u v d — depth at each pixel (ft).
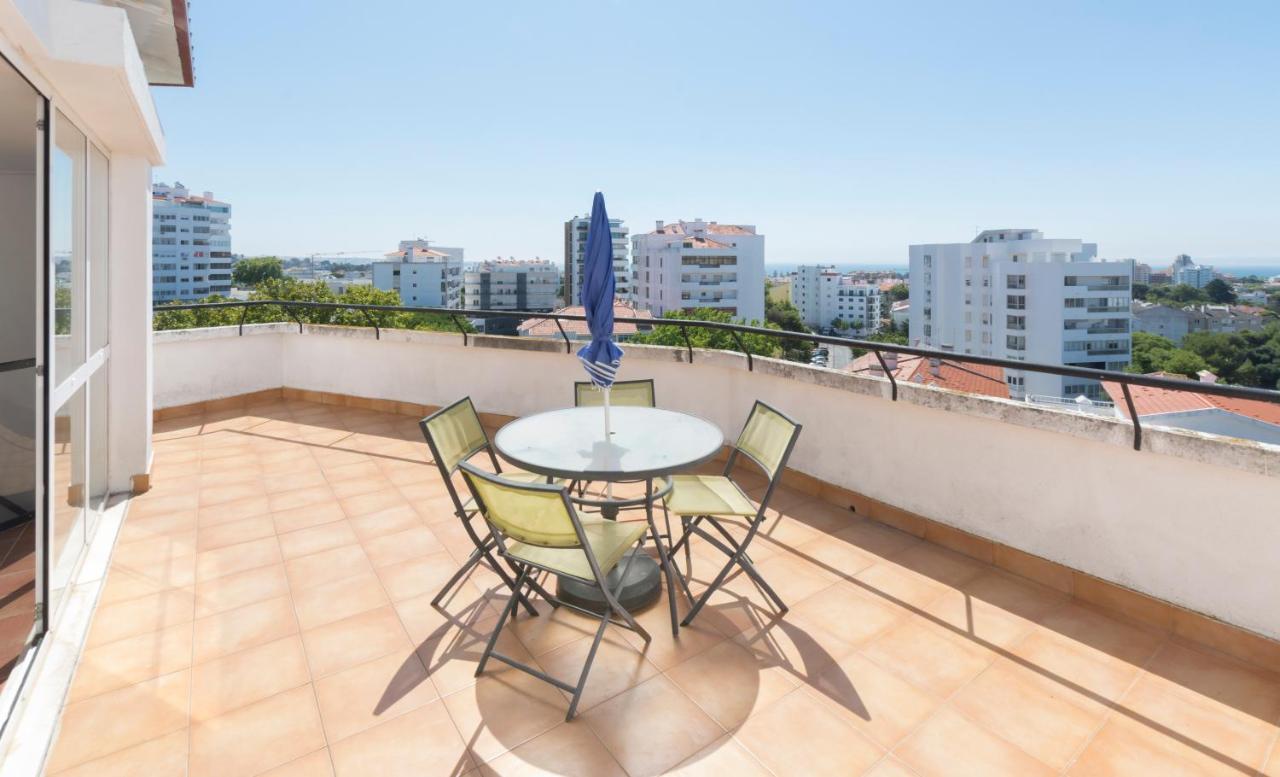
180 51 14.15
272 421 19.54
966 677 7.25
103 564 10.02
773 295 465.47
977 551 10.35
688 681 7.19
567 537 7.02
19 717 6.34
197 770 5.81
